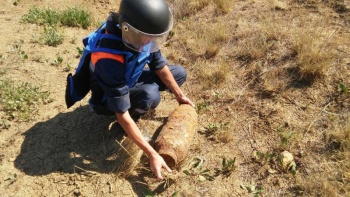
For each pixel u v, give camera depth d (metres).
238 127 3.13
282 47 3.78
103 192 2.65
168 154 2.60
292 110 3.18
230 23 4.43
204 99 3.49
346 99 3.14
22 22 4.90
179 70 3.24
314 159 2.78
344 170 2.63
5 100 3.41
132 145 2.84
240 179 2.71
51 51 4.29
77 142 3.04
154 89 2.96
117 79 2.36
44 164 2.86
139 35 2.20
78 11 5.12
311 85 3.33
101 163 2.85
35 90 3.55
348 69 3.36
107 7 5.75
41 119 3.29
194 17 4.81
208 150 2.95
